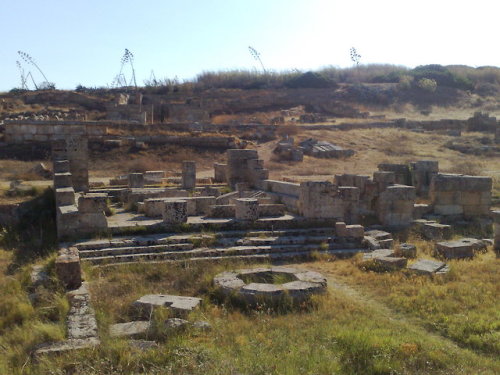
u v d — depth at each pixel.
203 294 11.05
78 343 7.90
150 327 8.70
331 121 55.22
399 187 18.62
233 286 10.84
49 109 51.81
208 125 45.31
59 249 13.92
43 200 19.41
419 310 10.10
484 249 15.59
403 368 7.20
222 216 17.17
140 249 14.16
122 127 41.31
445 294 10.91
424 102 71.50
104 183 27.00
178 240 14.84
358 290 11.73
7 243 16.19
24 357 7.61
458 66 93.38
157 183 27.00
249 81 75.31
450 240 17.22
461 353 8.00
